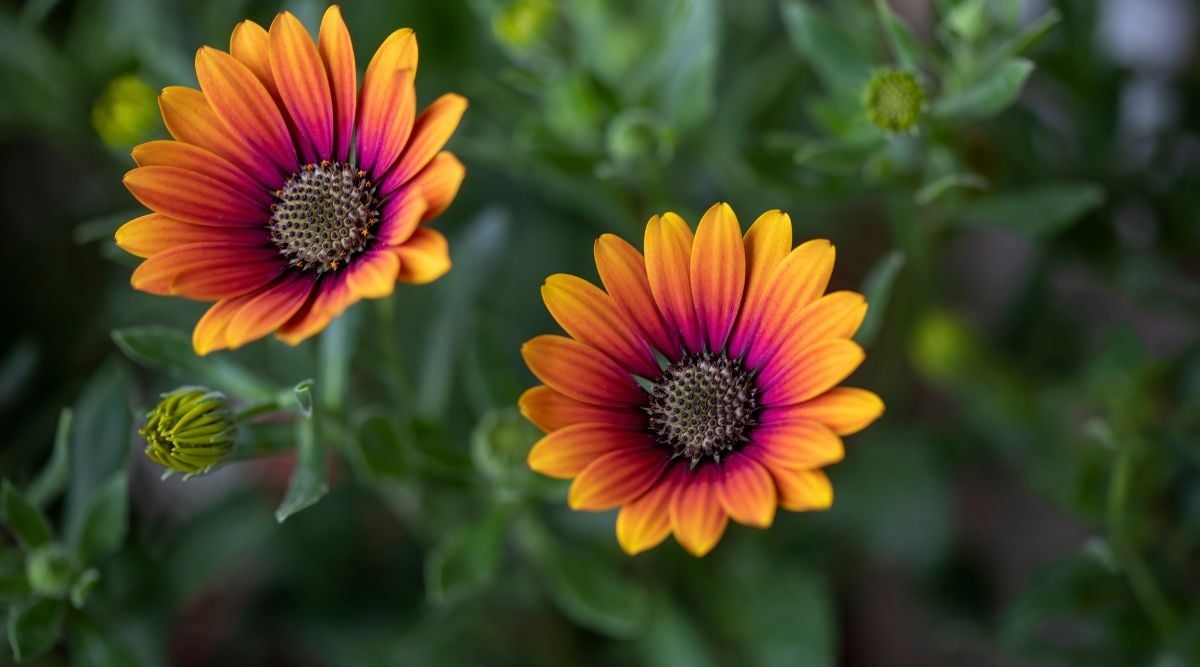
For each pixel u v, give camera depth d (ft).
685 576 1.70
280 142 1.34
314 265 1.33
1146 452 1.56
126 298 1.74
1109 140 1.70
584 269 1.83
